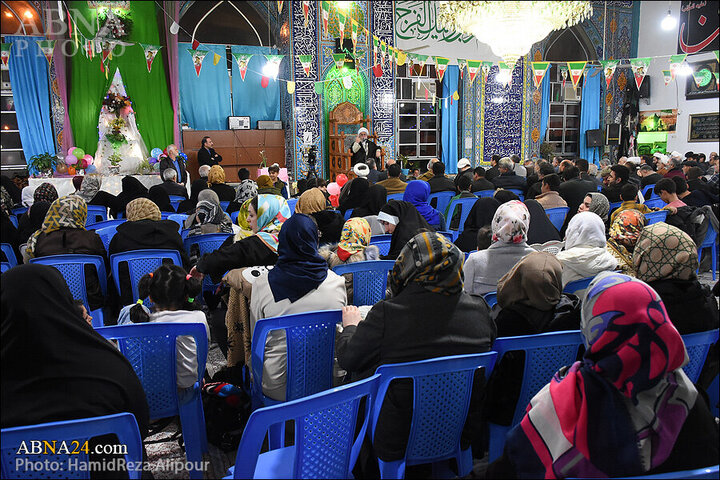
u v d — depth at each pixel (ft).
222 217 12.61
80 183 19.86
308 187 19.51
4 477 4.13
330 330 6.32
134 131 30.96
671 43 37.81
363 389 4.43
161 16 30.91
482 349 5.42
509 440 4.29
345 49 33.99
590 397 3.90
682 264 5.87
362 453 5.47
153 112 31.40
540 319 6.08
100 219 16.72
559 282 6.10
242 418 7.10
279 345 6.47
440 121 38.91
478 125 38.63
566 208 15.16
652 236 6.01
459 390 5.16
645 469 3.76
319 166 34.42
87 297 9.58
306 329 6.21
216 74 33.58
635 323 3.82
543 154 40.19
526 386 5.81
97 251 10.37
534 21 17.78
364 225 9.39
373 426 5.17
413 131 38.45
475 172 20.84
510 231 8.07
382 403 5.04
